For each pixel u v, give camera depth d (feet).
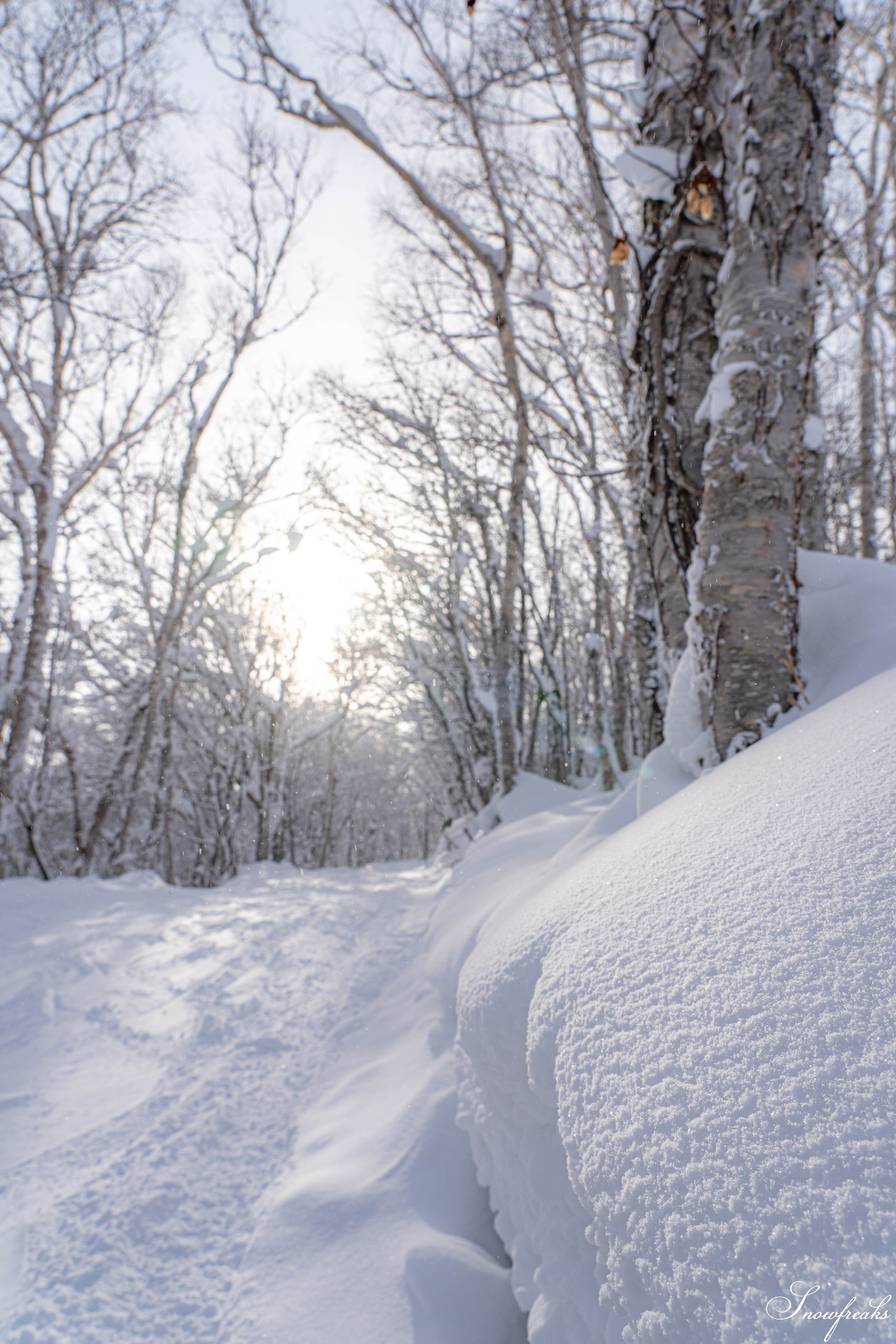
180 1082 8.21
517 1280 4.39
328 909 18.02
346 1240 5.23
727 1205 2.14
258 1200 6.03
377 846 93.71
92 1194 6.07
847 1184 1.92
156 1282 5.06
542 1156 4.18
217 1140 6.95
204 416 37.45
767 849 3.65
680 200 10.16
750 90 8.46
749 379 8.12
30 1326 4.65
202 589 37.60
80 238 31.78
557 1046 3.47
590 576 44.65
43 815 39.09
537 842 11.89
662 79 10.61
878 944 2.56
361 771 76.23
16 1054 9.26
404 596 37.32
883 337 34.04
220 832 50.39
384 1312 4.51
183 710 52.34
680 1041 2.77
